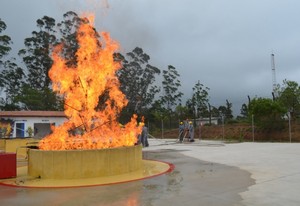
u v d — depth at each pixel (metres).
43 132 27.55
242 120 38.38
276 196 6.72
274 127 26.27
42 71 53.03
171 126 38.34
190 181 8.49
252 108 28.44
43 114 27.77
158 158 13.83
